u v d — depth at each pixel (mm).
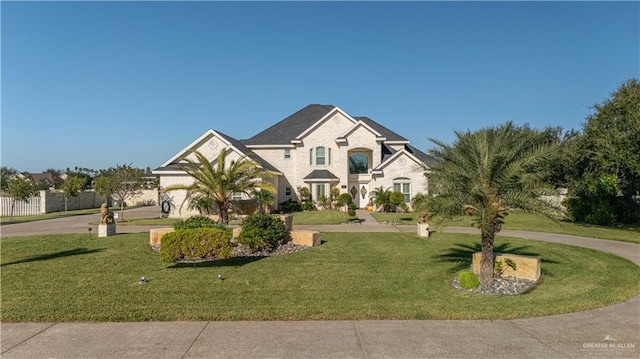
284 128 38781
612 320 6398
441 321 6344
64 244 14305
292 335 5734
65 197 35750
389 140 37469
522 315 6617
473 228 20609
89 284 8680
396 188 32750
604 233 18391
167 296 7715
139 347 5297
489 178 8859
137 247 13562
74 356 5016
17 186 31812
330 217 26656
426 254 12641
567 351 5188
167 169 29219
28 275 9547
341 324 6207
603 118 21469
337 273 9852
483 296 7910
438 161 10055
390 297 7746
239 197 28234
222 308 6922
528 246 14594
